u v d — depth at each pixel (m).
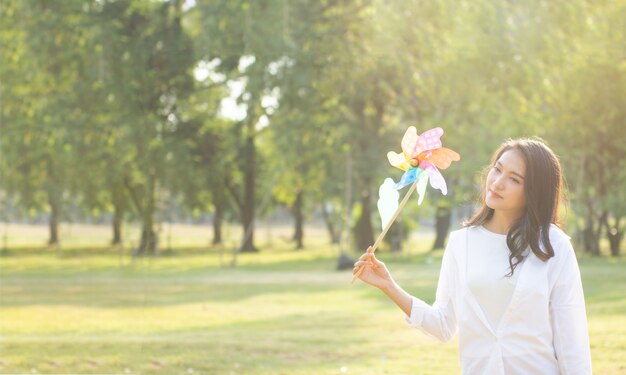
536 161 3.82
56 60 38.41
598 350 10.02
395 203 3.87
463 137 32.84
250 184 48.62
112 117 37.94
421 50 33.69
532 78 31.08
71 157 38.06
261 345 11.34
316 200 49.03
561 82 31.03
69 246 58.22
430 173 3.78
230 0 36.41
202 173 43.31
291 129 36.41
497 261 3.84
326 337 12.32
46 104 39.06
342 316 15.80
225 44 36.41
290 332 13.23
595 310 14.45
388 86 35.88
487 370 3.82
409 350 10.73
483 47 31.47
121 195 46.56
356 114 37.69
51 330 14.19
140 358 10.34
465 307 3.89
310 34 35.59
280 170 39.62
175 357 10.38
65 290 23.52
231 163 46.09
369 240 41.94
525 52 31.06
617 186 32.56
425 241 60.50
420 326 4.03
